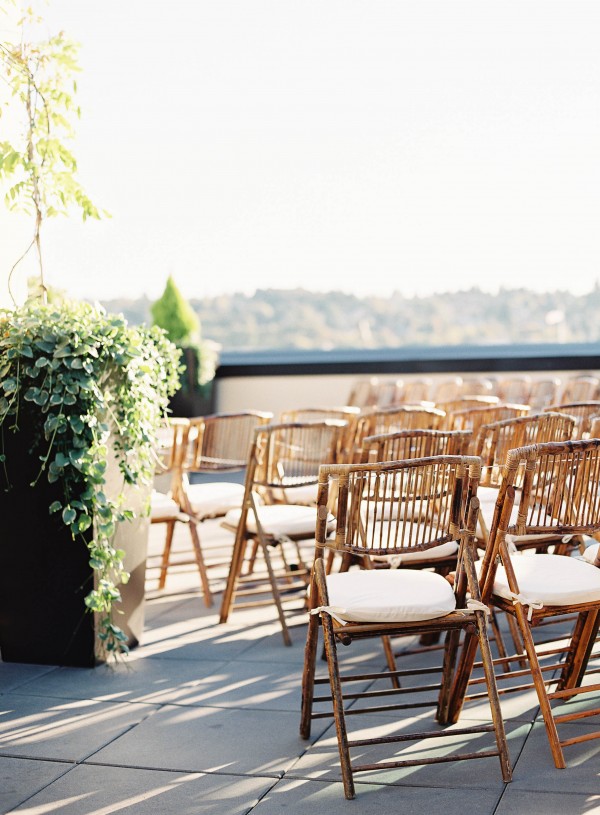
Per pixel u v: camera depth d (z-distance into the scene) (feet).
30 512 10.92
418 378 28.55
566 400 22.34
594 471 8.02
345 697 8.50
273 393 29.30
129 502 11.61
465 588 8.06
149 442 11.42
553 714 8.91
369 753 8.25
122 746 8.68
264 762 8.19
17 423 10.71
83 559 10.89
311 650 8.53
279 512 12.96
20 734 9.05
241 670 10.83
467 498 7.91
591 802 7.06
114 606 11.42
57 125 12.20
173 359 12.14
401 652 11.18
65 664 11.15
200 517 14.11
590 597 7.97
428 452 10.03
